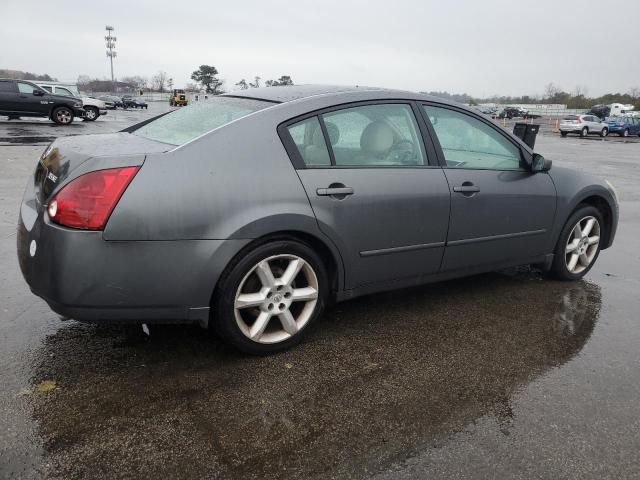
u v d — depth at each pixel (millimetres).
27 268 2811
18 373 2848
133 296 2727
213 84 100375
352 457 2320
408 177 3525
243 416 2570
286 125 3145
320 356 3203
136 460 2242
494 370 3115
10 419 2461
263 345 3129
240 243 2883
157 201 2686
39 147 13789
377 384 2914
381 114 3549
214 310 2979
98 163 2656
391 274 3586
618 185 11453
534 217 4258
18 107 21797
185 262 2771
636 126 38875
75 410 2553
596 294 4469
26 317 3525
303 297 3225
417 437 2471
